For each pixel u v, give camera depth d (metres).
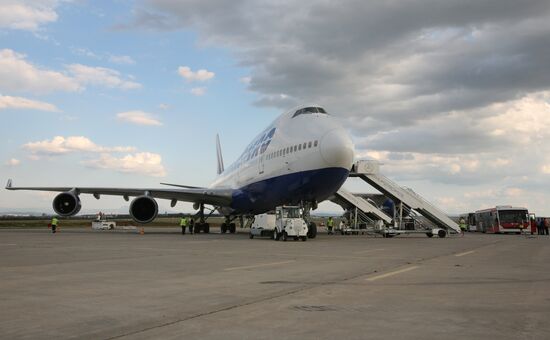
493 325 6.51
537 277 11.77
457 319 6.88
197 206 42.47
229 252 19.61
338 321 6.72
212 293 9.07
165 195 37.03
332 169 28.19
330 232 47.97
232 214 41.97
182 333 6.01
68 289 9.53
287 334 5.99
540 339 5.78
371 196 51.69
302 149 29.39
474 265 14.78
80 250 20.55
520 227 57.53
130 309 7.51
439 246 25.45
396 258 17.16
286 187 30.86
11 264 14.47
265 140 34.84
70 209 35.75
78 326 6.36
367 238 35.69
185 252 19.53
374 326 6.43
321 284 10.32
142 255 17.97
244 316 7.04
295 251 20.36
